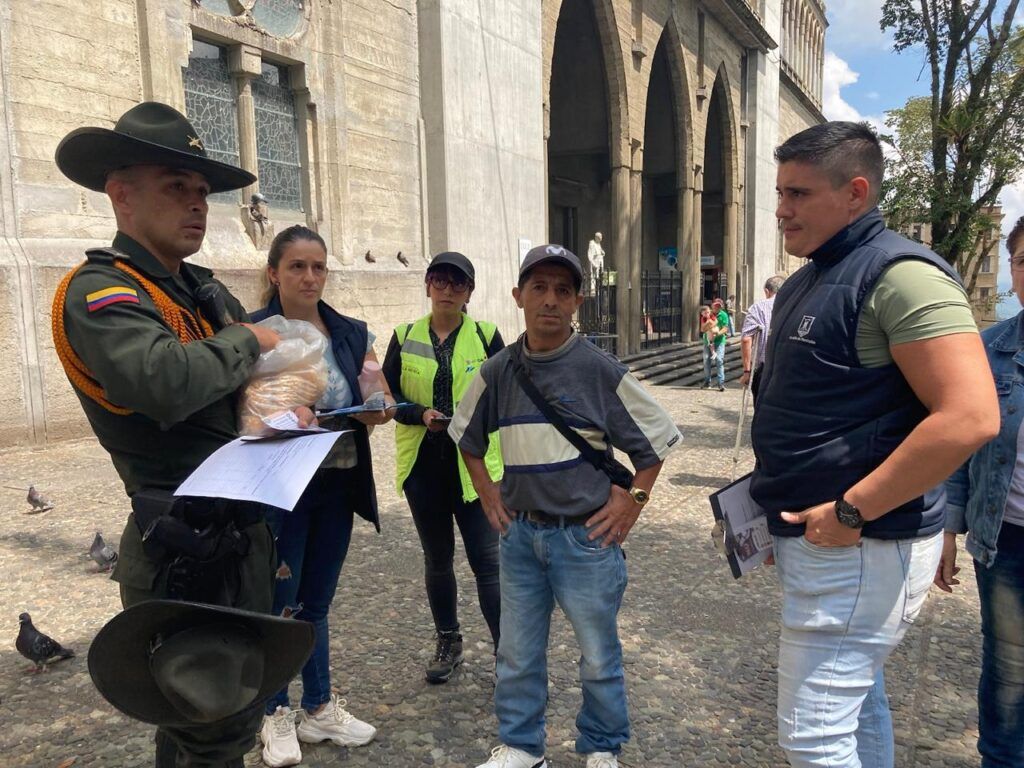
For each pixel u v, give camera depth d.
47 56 7.57
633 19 18.33
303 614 2.76
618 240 18.55
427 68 12.28
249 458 1.68
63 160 1.75
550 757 2.78
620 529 2.42
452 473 3.13
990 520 2.30
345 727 2.83
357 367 2.74
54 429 7.67
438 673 3.26
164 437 1.75
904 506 1.79
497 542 3.21
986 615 2.40
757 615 4.07
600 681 2.47
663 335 24.00
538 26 14.92
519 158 14.41
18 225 7.40
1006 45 10.88
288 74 10.57
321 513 2.75
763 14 29.19
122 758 2.72
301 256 2.62
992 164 11.30
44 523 5.29
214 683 1.54
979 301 11.77
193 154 1.74
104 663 1.54
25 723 2.95
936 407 1.63
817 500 1.85
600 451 2.42
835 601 1.83
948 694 3.28
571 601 2.44
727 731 2.98
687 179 22.81
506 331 14.06
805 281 1.96
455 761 2.74
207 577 1.74
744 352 6.52
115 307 1.61
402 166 12.15
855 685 1.85
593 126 21.33
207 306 1.92
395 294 11.83
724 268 27.98
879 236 1.83
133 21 8.36
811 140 1.83
